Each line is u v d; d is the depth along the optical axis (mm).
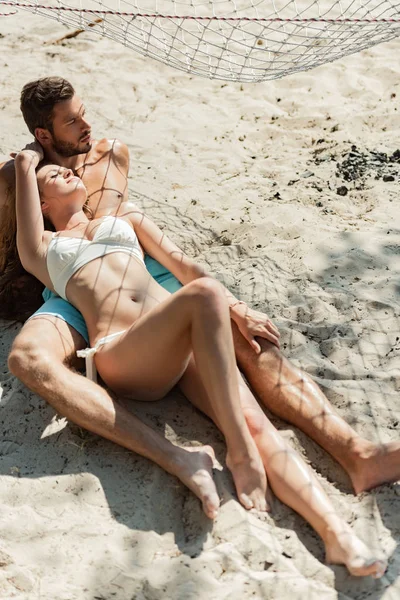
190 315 2705
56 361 2947
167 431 2988
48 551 2518
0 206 3520
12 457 2914
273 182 4727
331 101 5543
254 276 3861
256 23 6367
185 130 5293
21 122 5281
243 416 2744
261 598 2350
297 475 2658
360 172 4750
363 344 3410
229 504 2643
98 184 3750
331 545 2490
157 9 6660
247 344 3090
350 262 3916
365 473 2754
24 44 6277
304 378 3033
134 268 3217
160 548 2535
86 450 2902
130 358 2877
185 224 4336
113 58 6082
